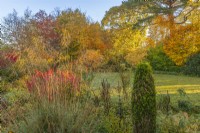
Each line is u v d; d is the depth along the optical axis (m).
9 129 5.86
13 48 17.59
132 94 5.95
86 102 6.61
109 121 6.46
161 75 25.38
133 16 22.86
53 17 27.61
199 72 24.81
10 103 8.23
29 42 17.41
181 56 20.12
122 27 23.00
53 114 5.55
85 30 28.61
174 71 27.84
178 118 6.98
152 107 5.85
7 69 12.49
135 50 22.50
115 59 17.42
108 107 7.12
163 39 22.34
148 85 5.85
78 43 20.16
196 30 19.23
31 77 7.94
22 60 12.42
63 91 6.53
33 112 5.68
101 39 29.00
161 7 21.20
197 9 19.19
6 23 27.02
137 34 22.39
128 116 6.89
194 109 8.71
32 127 5.45
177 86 16.50
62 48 12.61
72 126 5.48
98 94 8.19
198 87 15.66
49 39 21.09
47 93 5.91
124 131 6.20
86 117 5.91
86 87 8.31
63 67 9.61
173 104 9.05
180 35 19.72
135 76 5.96
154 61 28.97
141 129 5.78
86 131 5.62
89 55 16.22
